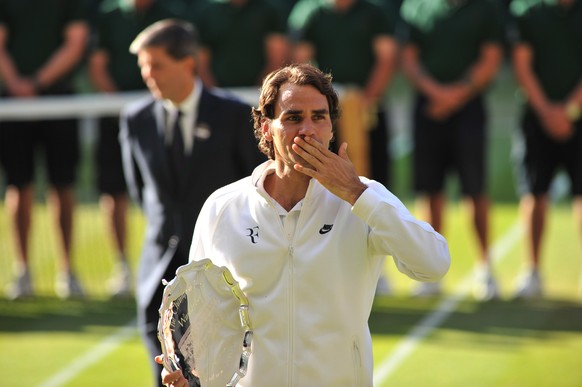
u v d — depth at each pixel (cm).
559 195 4297
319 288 1190
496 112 6306
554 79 2908
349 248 1191
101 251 3488
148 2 3025
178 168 1745
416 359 2383
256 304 1205
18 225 2984
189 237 1744
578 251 3384
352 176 1153
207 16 3028
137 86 3028
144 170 1788
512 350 2430
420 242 1142
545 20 2911
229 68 3019
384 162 2991
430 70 2956
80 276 3222
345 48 2948
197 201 1744
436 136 2947
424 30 2972
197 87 1753
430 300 2897
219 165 1744
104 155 3002
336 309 1190
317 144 1148
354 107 2586
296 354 1191
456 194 4372
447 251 1173
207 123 1741
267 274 1201
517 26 2944
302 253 1192
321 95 1167
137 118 1795
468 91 2920
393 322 2689
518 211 4062
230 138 1744
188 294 1211
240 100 1770
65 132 2983
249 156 1745
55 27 3019
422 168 2969
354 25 2947
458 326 2644
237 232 1216
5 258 3388
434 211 2984
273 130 1179
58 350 2520
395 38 2980
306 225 1196
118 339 2606
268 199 1202
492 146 5416
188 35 1738
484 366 2317
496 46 2923
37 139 2989
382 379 2255
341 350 1195
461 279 3127
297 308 1194
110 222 3025
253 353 1208
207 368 1229
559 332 2573
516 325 2642
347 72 2947
